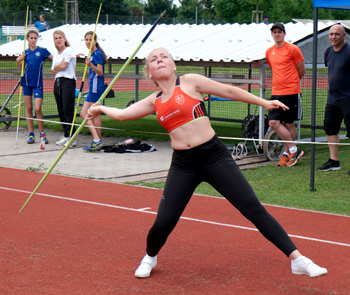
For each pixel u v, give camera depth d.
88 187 7.38
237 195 3.77
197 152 3.78
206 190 7.28
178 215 3.93
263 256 4.62
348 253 4.73
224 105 17.66
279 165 8.98
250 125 9.86
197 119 3.76
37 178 7.94
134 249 4.80
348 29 10.31
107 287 3.91
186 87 3.77
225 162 3.80
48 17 32.91
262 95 9.45
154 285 3.96
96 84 10.27
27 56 10.69
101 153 10.23
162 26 13.55
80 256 4.60
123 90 21.05
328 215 6.03
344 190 7.25
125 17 34.97
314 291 3.87
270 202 6.63
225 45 10.59
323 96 12.61
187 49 10.77
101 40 12.89
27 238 5.09
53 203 6.48
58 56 10.70
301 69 8.86
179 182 3.88
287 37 10.16
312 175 7.19
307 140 10.97
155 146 11.10
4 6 48.44
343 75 8.06
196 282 4.03
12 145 10.95
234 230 5.41
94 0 52.41
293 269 3.77
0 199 6.64
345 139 11.98
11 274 4.15
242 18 41.97
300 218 5.89
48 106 16.83
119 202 6.55
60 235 5.20
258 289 3.90
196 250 4.79
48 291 3.82
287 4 45.59
